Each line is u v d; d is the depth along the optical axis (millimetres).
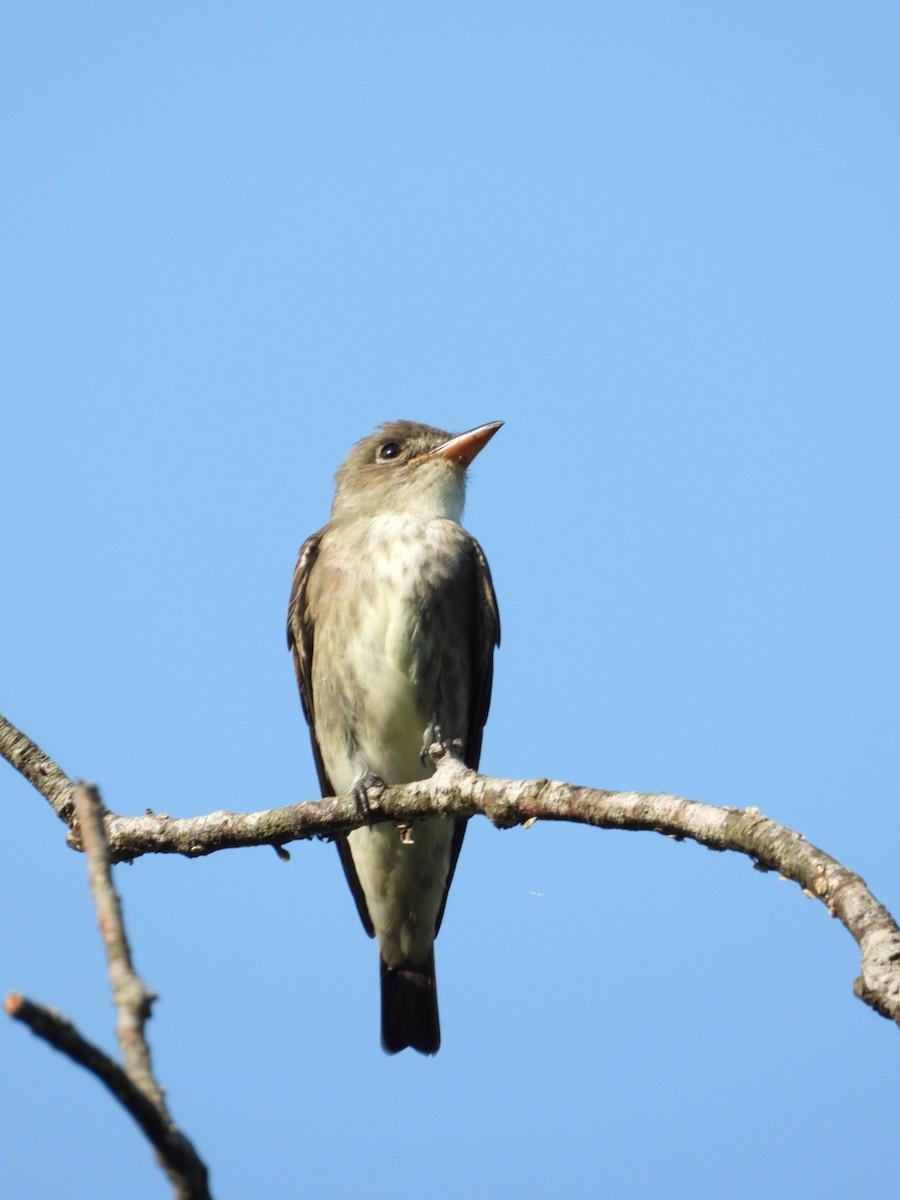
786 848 6457
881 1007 5527
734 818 6848
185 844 9047
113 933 5273
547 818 8070
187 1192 4402
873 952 5676
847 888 6070
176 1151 4406
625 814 7508
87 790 5625
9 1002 4238
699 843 7027
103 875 5422
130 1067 4914
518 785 8297
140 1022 5055
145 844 9062
